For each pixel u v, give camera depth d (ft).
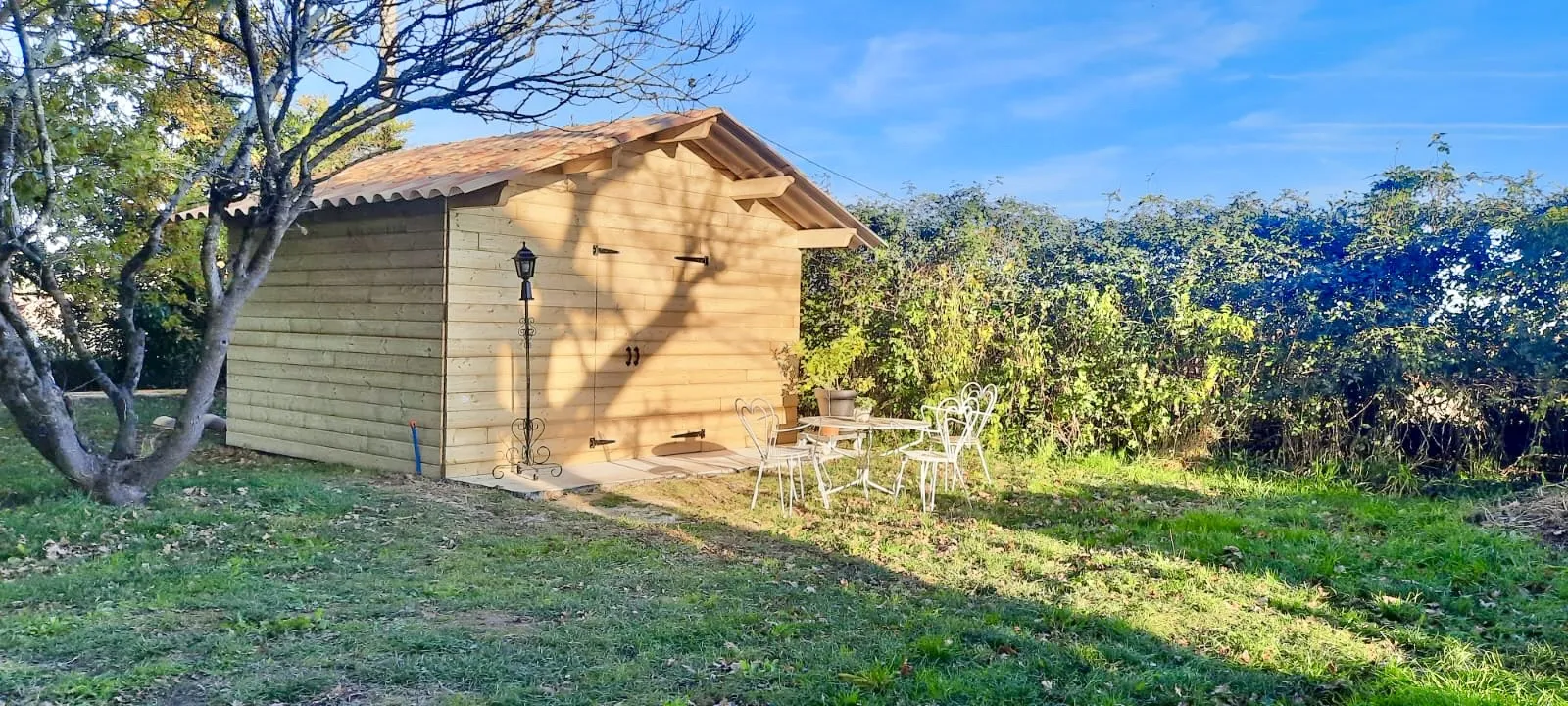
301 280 31.94
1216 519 23.31
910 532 22.39
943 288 36.96
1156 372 33.19
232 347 34.35
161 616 13.83
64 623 13.32
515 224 29.27
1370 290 30.17
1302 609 16.66
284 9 21.54
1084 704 12.01
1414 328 29.14
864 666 12.84
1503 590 17.52
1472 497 26.78
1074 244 36.22
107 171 24.32
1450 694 12.46
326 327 31.12
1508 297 28.48
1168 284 33.53
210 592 15.30
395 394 29.14
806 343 39.17
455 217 27.71
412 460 28.76
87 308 44.34
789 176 34.30
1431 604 16.88
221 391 52.70
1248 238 32.50
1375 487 28.99
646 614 14.98
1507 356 28.19
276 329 32.78
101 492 21.38
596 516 23.77
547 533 21.29
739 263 36.11
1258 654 14.20
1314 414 30.96
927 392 36.96
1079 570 19.06
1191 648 14.48
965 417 29.12
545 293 30.12
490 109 22.67
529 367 29.76
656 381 33.45
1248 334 31.48
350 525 20.84
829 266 40.34
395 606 14.83
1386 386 29.76
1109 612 16.12
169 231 35.01
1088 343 34.58
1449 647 14.55
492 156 30.58
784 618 15.17
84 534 18.69
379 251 29.48
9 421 38.42
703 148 34.09
